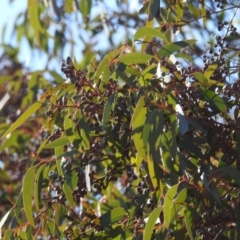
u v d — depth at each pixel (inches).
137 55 88.2
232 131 85.6
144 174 90.3
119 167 89.9
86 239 88.9
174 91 84.7
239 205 85.2
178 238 85.4
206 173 84.5
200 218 84.7
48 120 94.9
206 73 87.9
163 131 84.4
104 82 87.8
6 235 90.9
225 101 87.4
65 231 89.3
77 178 89.0
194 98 84.7
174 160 84.0
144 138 83.8
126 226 88.5
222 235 84.9
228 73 89.1
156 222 85.0
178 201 83.1
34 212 96.0
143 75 86.4
